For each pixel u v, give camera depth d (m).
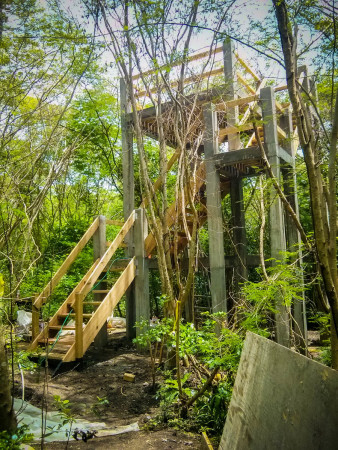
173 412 4.14
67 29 3.96
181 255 9.13
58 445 3.32
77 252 6.69
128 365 6.19
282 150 6.30
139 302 7.28
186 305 8.00
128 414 4.23
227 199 10.44
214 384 4.05
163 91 5.63
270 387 1.95
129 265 7.12
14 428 2.67
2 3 3.88
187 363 5.19
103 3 4.70
